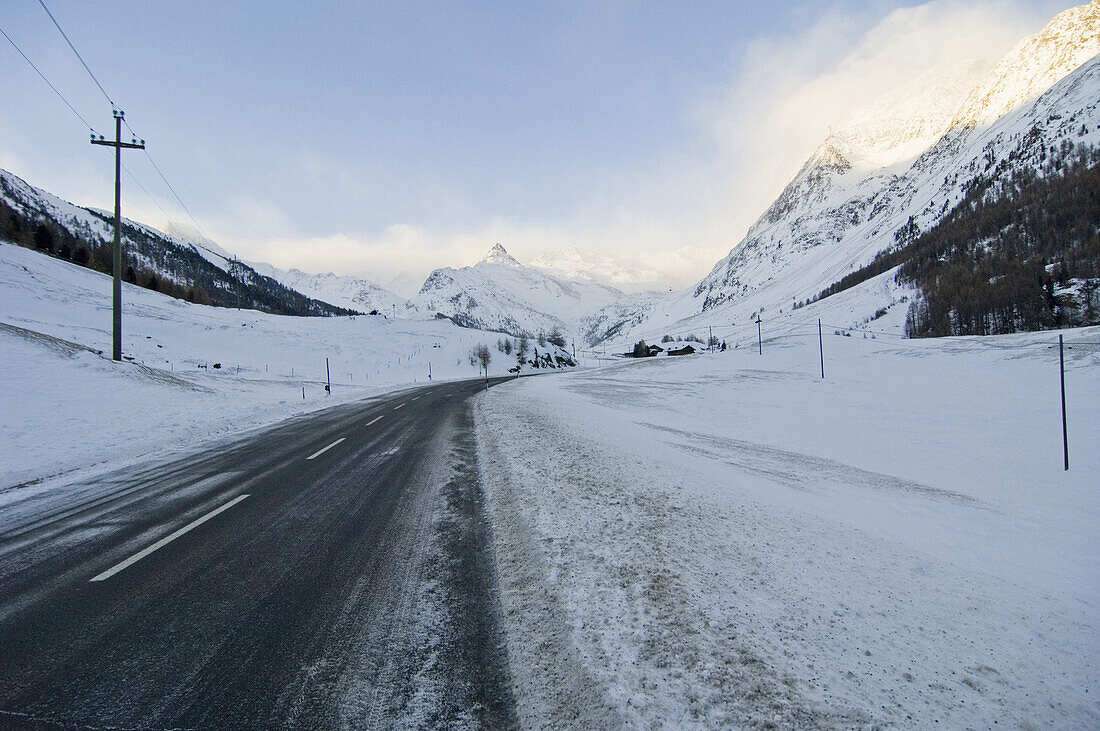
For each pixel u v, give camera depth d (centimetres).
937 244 16650
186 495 749
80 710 279
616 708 280
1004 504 1134
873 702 296
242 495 748
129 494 755
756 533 578
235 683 305
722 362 5472
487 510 668
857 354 4891
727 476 969
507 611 392
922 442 1961
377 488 791
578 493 681
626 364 7019
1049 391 2845
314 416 1880
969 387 3173
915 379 3616
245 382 3195
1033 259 11019
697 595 402
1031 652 386
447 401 2491
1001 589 525
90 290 5928
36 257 6384
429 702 292
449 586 438
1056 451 1773
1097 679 357
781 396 3378
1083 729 295
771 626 369
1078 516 1065
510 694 301
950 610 444
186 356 4322
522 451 1027
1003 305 9012
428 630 367
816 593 435
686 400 3241
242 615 386
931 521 886
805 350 5491
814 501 880
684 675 306
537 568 455
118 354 2194
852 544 599
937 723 285
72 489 785
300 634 360
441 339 9381
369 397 2956
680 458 1095
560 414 1605
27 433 1159
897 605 436
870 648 357
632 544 500
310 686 304
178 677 310
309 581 448
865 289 17488
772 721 274
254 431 1467
